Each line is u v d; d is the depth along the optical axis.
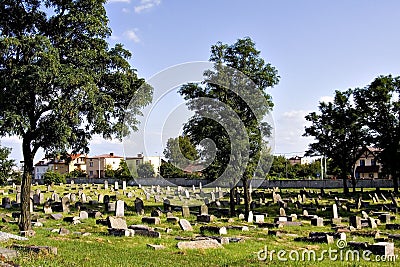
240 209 34.22
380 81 51.09
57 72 17.36
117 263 12.20
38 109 19.25
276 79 30.08
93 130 20.12
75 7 19.17
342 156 53.91
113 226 19.81
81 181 76.56
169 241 17.12
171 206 36.19
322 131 54.44
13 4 18.95
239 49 29.12
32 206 30.80
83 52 18.83
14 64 18.14
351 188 65.94
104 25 19.72
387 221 26.00
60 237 18.02
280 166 80.81
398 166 48.44
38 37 17.34
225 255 14.20
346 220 26.28
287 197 46.97
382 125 50.97
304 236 19.20
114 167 103.19
